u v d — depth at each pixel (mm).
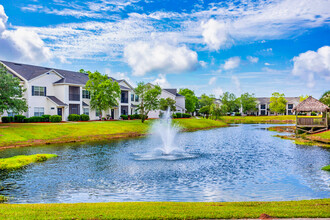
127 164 21453
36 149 28859
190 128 61844
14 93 35719
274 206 10320
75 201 13039
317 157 24625
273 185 15766
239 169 19812
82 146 31484
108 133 42250
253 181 16609
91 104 55500
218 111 94438
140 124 53188
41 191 14594
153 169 19781
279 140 38938
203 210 9844
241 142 36406
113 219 8922
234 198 13508
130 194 14156
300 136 42250
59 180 16766
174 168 20109
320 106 43312
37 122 45156
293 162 22328
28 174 18203
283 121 97438
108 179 17031
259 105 135375
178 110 88062
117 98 61312
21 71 47281
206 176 17812
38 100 47125
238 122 99250
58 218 8828
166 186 15586
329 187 15336
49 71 49781
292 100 131875
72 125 42719
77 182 16375
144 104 64562
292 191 14617
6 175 17922
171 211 9734
